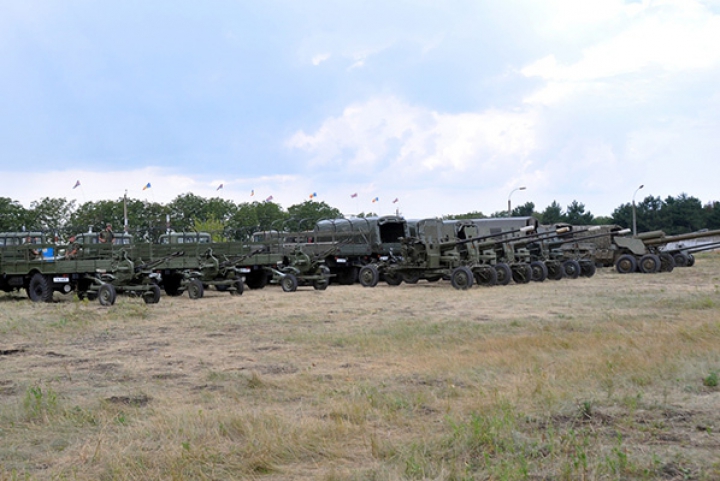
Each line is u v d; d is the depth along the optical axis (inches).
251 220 2361.0
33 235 990.4
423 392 331.3
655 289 898.7
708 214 3481.8
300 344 490.9
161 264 922.1
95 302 828.0
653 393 316.8
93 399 331.3
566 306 717.3
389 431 272.7
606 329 529.7
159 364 425.1
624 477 213.9
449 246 1033.5
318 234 1198.3
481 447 244.7
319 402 319.3
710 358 388.8
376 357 435.5
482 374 370.0
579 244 1362.0
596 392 320.2
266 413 293.3
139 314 678.5
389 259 1153.4
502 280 1032.8
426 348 461.4
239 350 474.3
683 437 250.7
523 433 258.8
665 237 1295.5
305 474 230.7
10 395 345.4
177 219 2297.0
